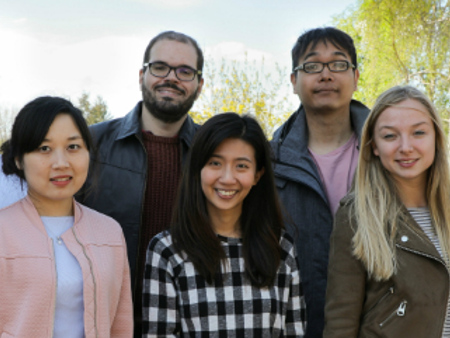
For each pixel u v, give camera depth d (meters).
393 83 13.23
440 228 1.96
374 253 1.87
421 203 2.05
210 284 1.88
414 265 1.84
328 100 2.56
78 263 1.74
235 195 1.94
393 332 1.81
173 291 1.88
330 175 2.58
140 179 2.46
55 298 1.66
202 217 1.94
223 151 1.92
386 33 13.34
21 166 1.78
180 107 2.55
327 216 2.45
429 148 1.92
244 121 1.98
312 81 2.58
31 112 1.74
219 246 1.92
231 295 1.89
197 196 1.96
